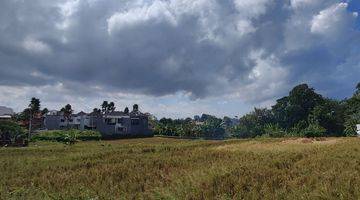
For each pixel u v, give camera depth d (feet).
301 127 450.71
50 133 361.10
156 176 69.82
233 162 77.05
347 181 46.01
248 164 69.21
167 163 89.51
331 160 68.54
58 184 67.62
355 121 384.47
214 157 98.53
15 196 54.03
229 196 46.60
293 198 42.78
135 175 71.26
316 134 359.66
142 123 477.77
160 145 161.68
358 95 469.16
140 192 55.67
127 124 466.29
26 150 168.35
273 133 374.84
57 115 484.33
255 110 545.85
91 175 76.13
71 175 77.36
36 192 57.21
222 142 182.91
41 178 75.36
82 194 53.72
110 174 75.92
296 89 508.94
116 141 348.79
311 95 503.20
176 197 48.60
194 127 538.88
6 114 499.10
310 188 46.01
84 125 472.03
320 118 447.83
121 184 63.52
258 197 45.37
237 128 554.05
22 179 75.92
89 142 327.67
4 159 119.75
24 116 479.41
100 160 106.01
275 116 530.68
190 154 110.22
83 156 120.37
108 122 467.52
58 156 127.85
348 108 471.62
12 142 308.19
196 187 51.85
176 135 492.54
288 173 57.77
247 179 54.54
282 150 106.11
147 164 88.43
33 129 466.29
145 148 145.28
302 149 104.42
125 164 89.61
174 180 59.82
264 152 102.47
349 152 83.20
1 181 73.46
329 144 125.39
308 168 60.75
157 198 49.75
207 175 58.95
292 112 501.56
